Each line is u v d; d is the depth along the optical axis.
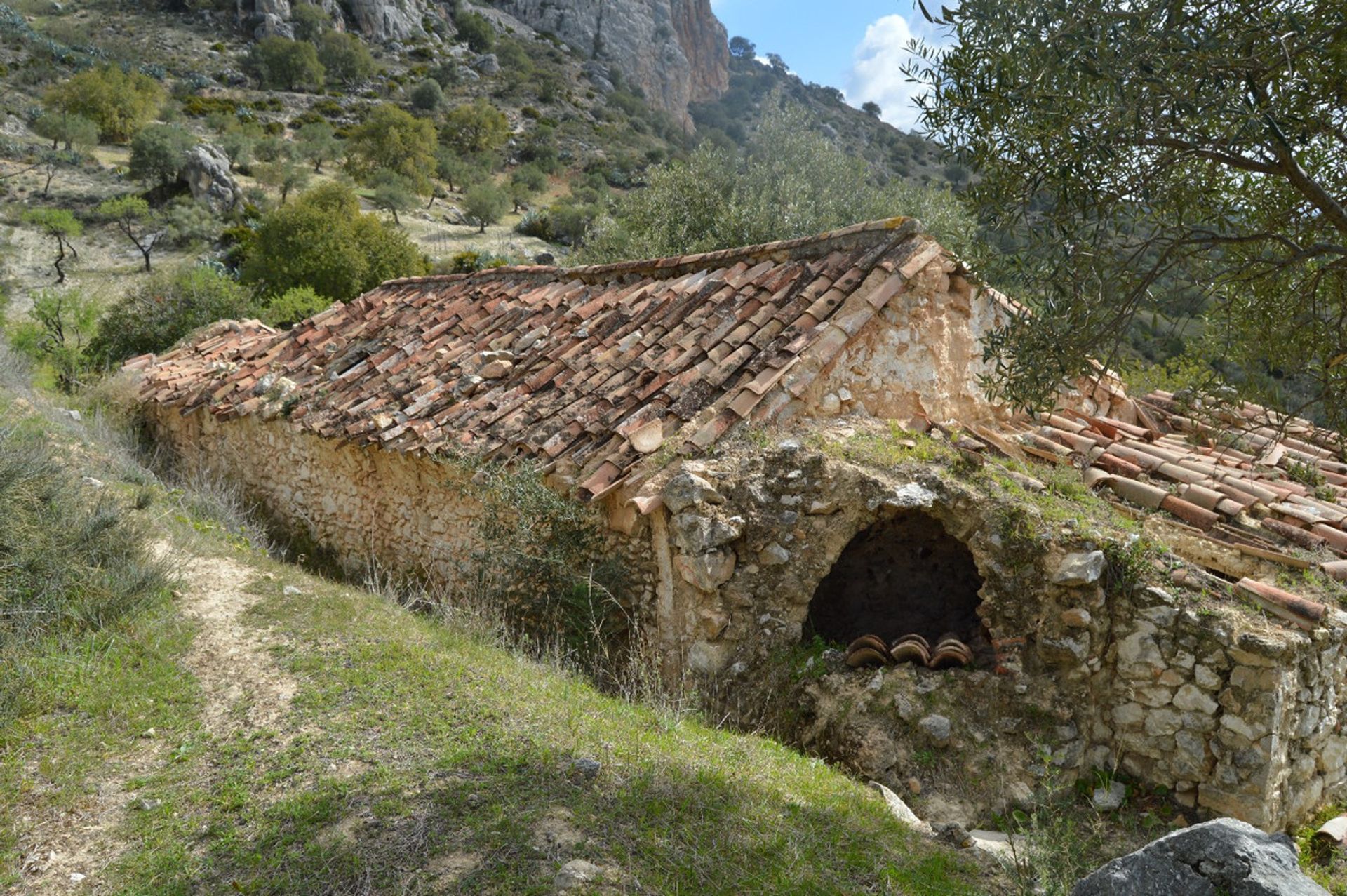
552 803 3.91
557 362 8.17
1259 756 4.68
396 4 90.38
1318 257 4.86
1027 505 5.61
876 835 4.06
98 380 15.00
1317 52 3.58
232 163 49.44
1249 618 4.89
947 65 4.28
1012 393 4.77
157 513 7.70
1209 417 5.61
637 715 5.11
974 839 4.24
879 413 6.85
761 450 6.10
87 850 3.63
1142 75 3.63
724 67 141.00
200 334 14.93
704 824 3.87
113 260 35.47
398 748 4.36
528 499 6.24
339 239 30.48
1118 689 5.18
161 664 5.11
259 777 4.12
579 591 6.07
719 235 16.44
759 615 5.88
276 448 10.42
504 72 88.00
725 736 5.06
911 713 5.20
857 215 17.00
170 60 70.31
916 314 7.00
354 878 3.41
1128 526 5.70
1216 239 4.32
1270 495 6.29
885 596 6.67
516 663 5.58
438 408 8.31
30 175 43.47
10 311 27.67
